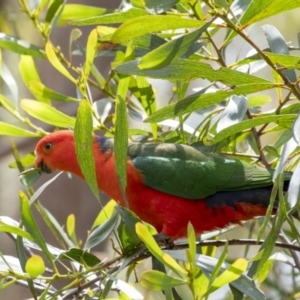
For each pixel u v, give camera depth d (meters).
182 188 8.34
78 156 6.95
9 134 9.19
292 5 6.56
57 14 9.30
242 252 13.26
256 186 8.26
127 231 7.25
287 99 7.82
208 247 8.83
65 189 13.23
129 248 7.32
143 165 8.42
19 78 15.41
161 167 8.39
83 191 13.27
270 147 8.50
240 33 6.90
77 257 7.42
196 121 11.15
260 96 8.80
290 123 7.61
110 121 10.06
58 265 12.14
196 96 7.17
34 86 8.60
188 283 6.14
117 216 7.23
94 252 12.71
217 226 8.55
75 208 13.21
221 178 8.31
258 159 8.73
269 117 7.09
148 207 8.49
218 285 6.02
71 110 13.23
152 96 8.74
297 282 10.74
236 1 7.61
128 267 8.92
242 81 7.06
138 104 10.09
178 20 6.52
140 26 6.50
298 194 6.50
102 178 8.59
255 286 6.86
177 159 8.45
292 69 7.21
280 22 15.67
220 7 6.77
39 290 8.20
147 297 12.01
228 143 8.71
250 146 9.18
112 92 9.69
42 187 8.21
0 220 7.48
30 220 7.13
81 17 10.10
